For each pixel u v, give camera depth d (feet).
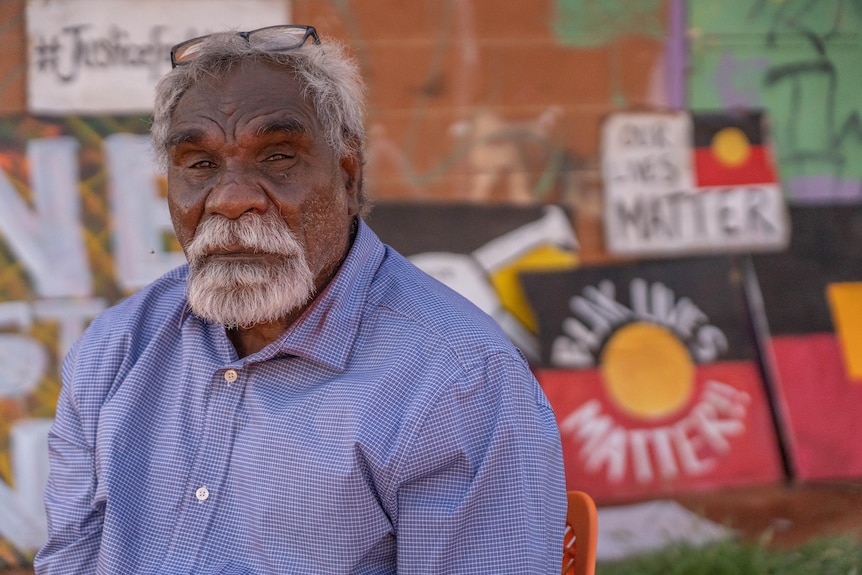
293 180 4.90
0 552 11.28
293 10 12.16
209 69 4.91
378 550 4.76
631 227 12.94
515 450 4.62
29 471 11.56
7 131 11.71
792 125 13.30
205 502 4.97
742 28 13.12
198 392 5.12
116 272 11.93
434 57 12.50
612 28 12.86
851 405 12.90
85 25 11.80
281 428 4.81
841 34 13.30
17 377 11.67
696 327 12.81
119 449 5.16
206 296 4.88
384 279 5.28
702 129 13.08
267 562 4.78
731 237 13.12
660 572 10.05
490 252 12.60
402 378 4.75
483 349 4.74
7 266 11.72
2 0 11.68
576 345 12.51
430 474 4.61
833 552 10.20
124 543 5.01
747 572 9.93
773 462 12.60
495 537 4.55
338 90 5.13
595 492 12.19
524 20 12.67
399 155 12.48
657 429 12.45
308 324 4.95
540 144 12.76
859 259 13.33
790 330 13.02
